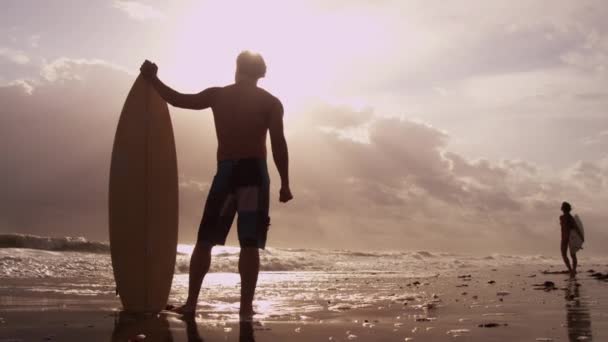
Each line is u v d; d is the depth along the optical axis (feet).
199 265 10.62
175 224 11.68
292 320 9.81
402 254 72.54
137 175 11.51
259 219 10.43
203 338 7.66
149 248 11.37
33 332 8.13
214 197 10.61
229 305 12.68
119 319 9.62
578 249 32.94
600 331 8.62
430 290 19.67
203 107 11.38
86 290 17.81
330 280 28.09
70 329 8.42
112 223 11.23
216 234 10.65
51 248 45.34
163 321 9.36
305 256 59.93
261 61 11.05
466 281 26.50
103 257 37.99
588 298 15.38
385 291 19.22
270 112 10.77
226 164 10.61
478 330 8.71
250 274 10.32
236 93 10.82
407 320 10.05
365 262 57.72
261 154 10.64
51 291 17.10
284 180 10.84
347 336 7.97
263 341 7.47
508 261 73.56
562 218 33.55
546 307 12.74
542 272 37.86
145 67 11.59
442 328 8.93
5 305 12.26
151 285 11.25
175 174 11.84
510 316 10.79
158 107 11.87
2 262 30.78
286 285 23.32
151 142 11.71
